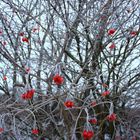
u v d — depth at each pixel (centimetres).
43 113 388
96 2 414
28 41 419
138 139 447
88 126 279
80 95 362
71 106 298
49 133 392
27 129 375
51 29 439
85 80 368
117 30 425
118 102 441
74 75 416
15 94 397
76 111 373
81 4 404
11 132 360
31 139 390
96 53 422
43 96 345
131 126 446
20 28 434
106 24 400
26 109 310
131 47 435
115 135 434
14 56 420
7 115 334
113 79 432
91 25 401
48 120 399
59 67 296
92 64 419
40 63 399
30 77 395
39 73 389
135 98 440
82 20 404
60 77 291
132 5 418
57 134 388
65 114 355
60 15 399
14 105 352
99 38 413
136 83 443
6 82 422
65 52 419
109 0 397
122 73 452
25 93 302
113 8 398
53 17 423
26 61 405
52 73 351
